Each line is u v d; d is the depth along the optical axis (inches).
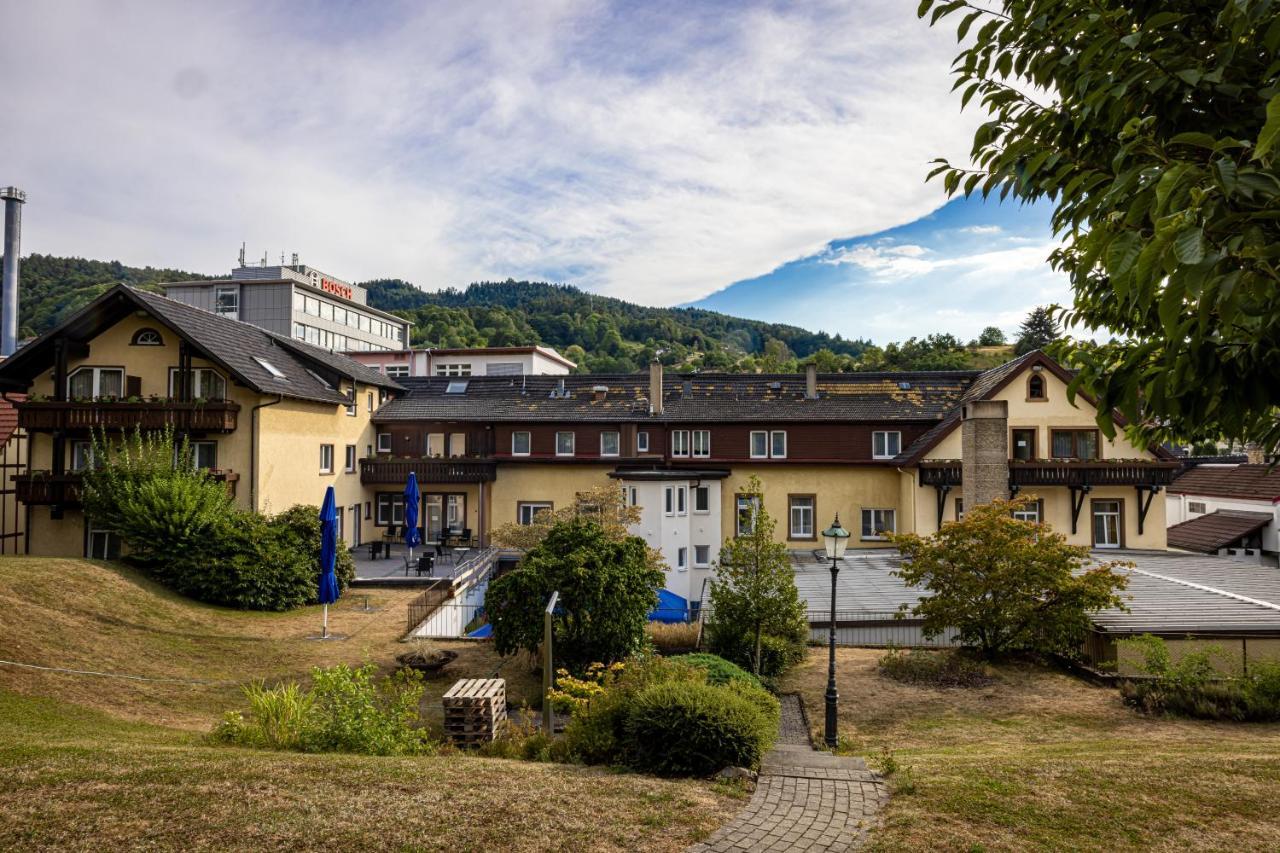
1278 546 1211.2
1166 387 152.9
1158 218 124.0
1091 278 264.8
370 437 1304.1
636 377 1406.3
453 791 274.5
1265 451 194.7
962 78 231.5
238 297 2694.4
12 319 1594.5
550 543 647.1
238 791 261.7
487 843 231.0
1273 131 97.5
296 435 1048.8
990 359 3321.9
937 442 1088.8
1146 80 175.8
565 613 605.6
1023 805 276.1
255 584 780.6
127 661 544.7
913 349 2822.3
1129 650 642.2
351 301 3068.4
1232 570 900.0
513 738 406.0
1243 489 1318.9
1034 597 666.8
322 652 660.7
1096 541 1115.9
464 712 438.9
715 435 1263.5
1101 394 174.6
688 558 1186.6
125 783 263.6
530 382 1419.8
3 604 563.2
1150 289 110.9
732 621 665.0
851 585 867.4
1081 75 199.5
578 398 1357.0
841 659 707.4
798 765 348.8
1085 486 1073.5
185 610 708.0
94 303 897.5
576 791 284.7
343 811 249.1
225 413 908.0
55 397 909.8
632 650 604.7
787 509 1236.5
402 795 267.1
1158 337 222.2
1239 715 501.7
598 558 615.8
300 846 222.2
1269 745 419.2
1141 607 713.0
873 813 278.8
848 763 354.3
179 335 900.0
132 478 797.9
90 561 735.1
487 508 1275.8
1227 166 114.9
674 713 335.9
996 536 667.4
